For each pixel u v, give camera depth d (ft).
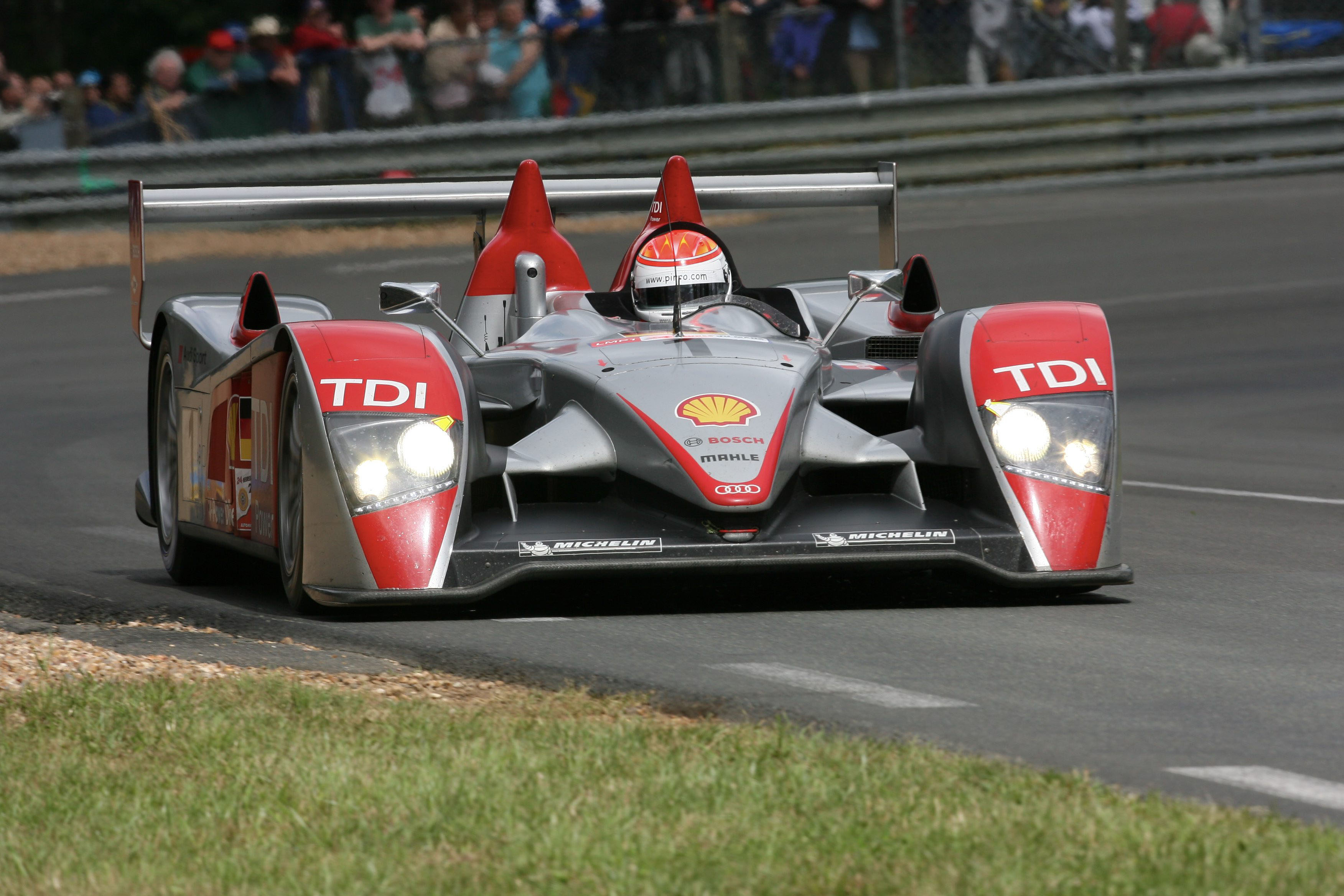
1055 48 251.60
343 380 64.08
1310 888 32.53
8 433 132.87
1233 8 255.70
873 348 84.38
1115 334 169.48
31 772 42.37
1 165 229.86
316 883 33.94
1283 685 52.80
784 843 35.42
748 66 241.96
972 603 67.00
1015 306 71.26
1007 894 32.40
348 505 62.54
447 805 38.34
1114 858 34.22
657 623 62.80
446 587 61.77
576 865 34.35
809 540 63.93
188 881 34.47
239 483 72.59
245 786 40.22
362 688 52.54
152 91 236.02
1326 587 70.95
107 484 109.81
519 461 66.44
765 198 91.15
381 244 229.45
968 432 67.05
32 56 326.03
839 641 59.57
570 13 238.68
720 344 72.59
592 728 45.32
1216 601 67.67
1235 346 162.20
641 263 80.79
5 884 34.83
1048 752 44.98
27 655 57.00
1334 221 225.56
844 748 42.98
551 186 90.84
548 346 75.87
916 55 248.11
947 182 248.93
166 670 54.80
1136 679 53.67
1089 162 252.83
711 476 63.62
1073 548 65.57
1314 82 255.70
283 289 197.57
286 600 71.41
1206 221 228.43
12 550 86.17
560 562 62.23
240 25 315.78
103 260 222.69
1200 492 102.22
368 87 235.40
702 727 45.52
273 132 234.99
